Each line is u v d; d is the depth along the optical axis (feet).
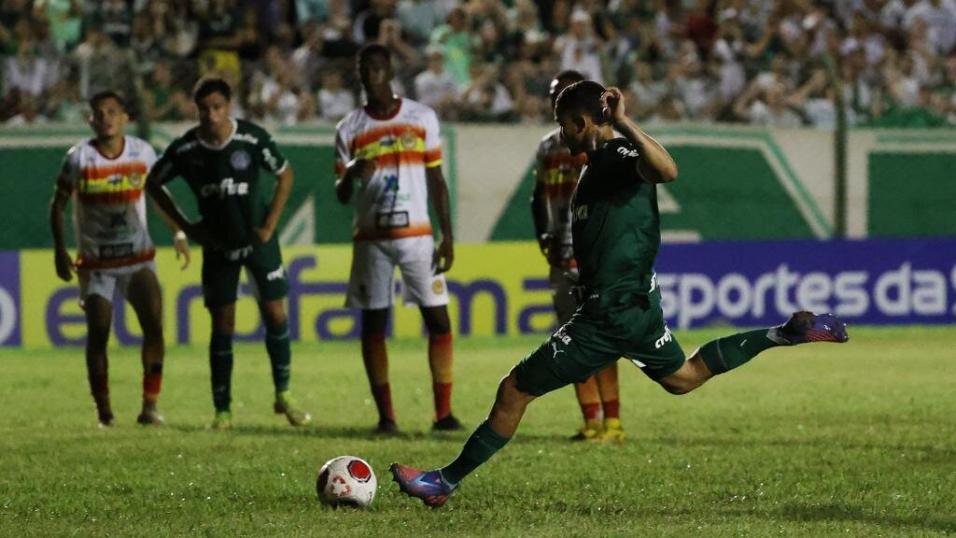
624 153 54.80
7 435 84.58
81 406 101.55
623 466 69.21
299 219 152.25
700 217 160.04
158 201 87.10
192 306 141.59
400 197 86.28
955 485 62.54
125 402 104.01
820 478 64.80
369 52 85.51
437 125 87.61
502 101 159.74
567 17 180.55
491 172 155.94
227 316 88.43
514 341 144.56
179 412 98.43
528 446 77.41
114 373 122.01
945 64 173.47
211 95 84.79
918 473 66.18
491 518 54.65
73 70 149.69
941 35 191.93
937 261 156.25
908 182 164.25
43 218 146.51
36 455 75.25
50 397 106.83
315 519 54.80
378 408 86.17
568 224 81.71
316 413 96.73
